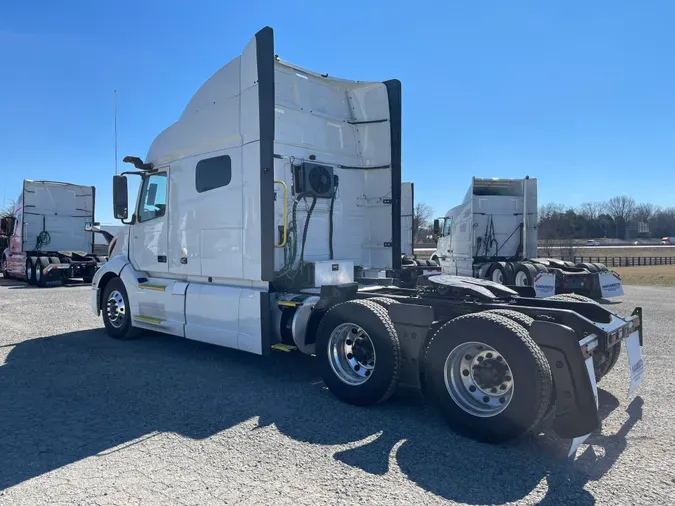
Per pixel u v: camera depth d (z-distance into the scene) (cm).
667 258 3697
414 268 966
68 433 404
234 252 588
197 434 402
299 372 591
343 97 685
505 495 303
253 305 561
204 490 310
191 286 648
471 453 365
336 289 523
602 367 493
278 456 360
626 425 415
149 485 317
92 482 321
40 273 1689
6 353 685
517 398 362
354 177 686
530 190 1612
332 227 652
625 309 1104
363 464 346
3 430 410
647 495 301
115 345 738
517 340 364
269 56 536
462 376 405
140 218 746
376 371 450
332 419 436
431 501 296
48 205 1880
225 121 596
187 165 656
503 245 1617
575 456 358
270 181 539
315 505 292
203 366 617
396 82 668
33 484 318
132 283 741
